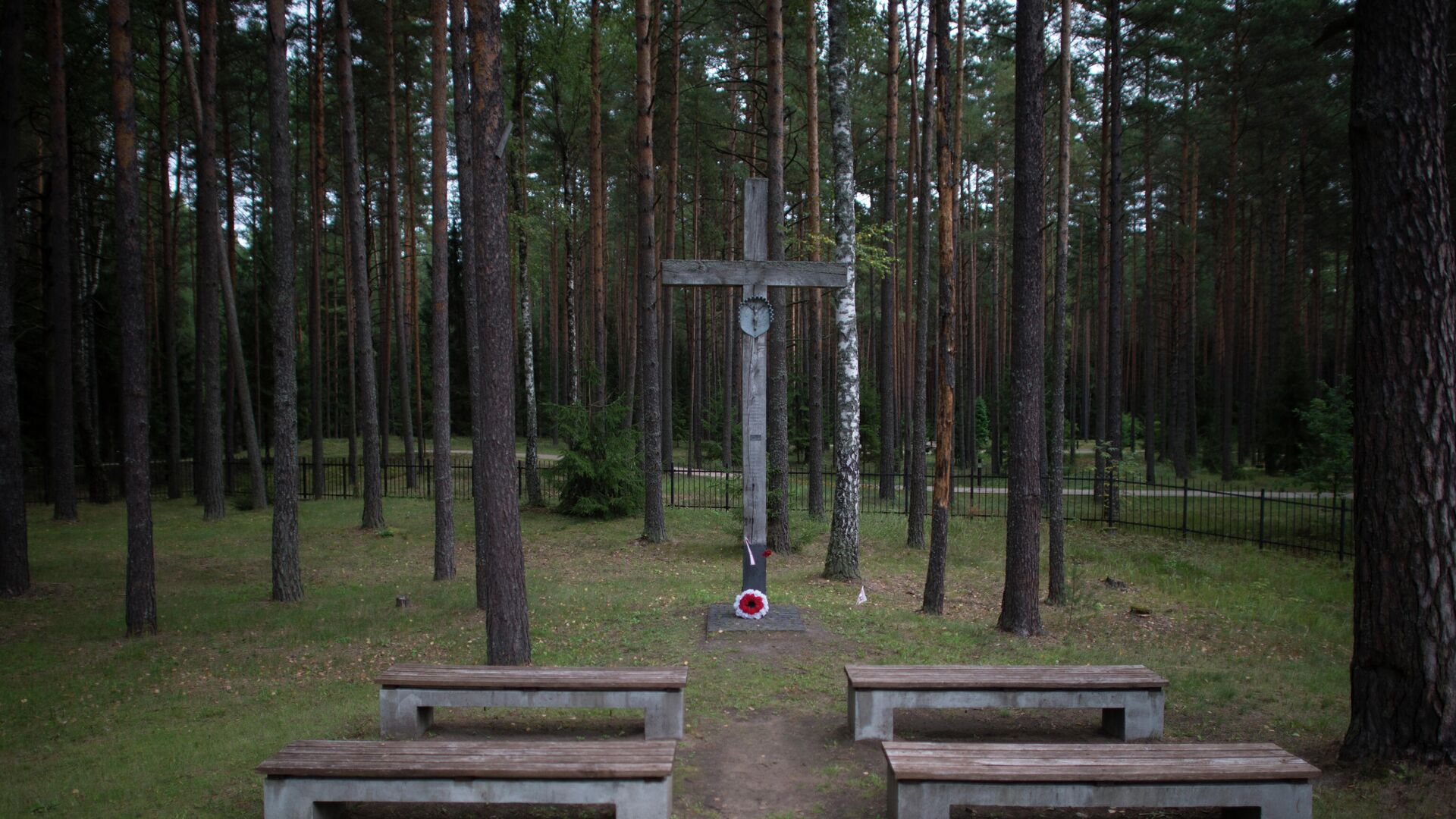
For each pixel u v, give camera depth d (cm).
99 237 2536
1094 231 3903
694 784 489
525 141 2088
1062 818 446
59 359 1869
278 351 1169
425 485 2623
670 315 2745
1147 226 2909
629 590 1183
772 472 1470
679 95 2253
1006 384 3866
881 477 2172
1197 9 2055
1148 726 549
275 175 1155
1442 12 488
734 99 2519
